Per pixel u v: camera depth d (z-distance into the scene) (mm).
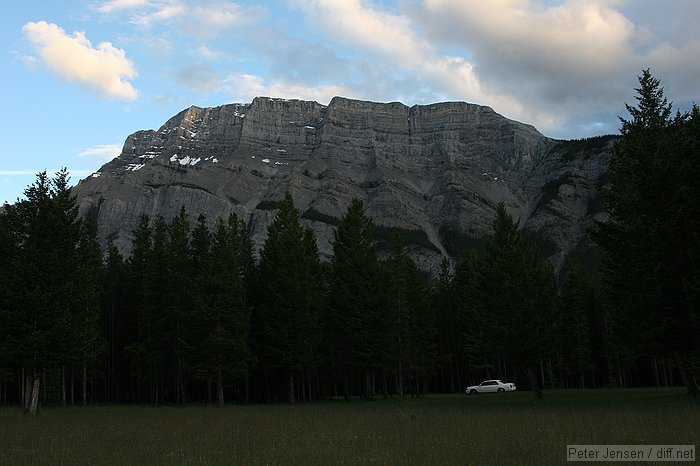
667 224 30406
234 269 54969
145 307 58750
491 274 45219
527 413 26656
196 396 72375
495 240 46969
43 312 37875
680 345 32344
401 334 57688
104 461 15320
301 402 58281
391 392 84750
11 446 18953
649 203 32438
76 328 38906
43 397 61062
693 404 27719
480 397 55188
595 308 82500
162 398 65000
